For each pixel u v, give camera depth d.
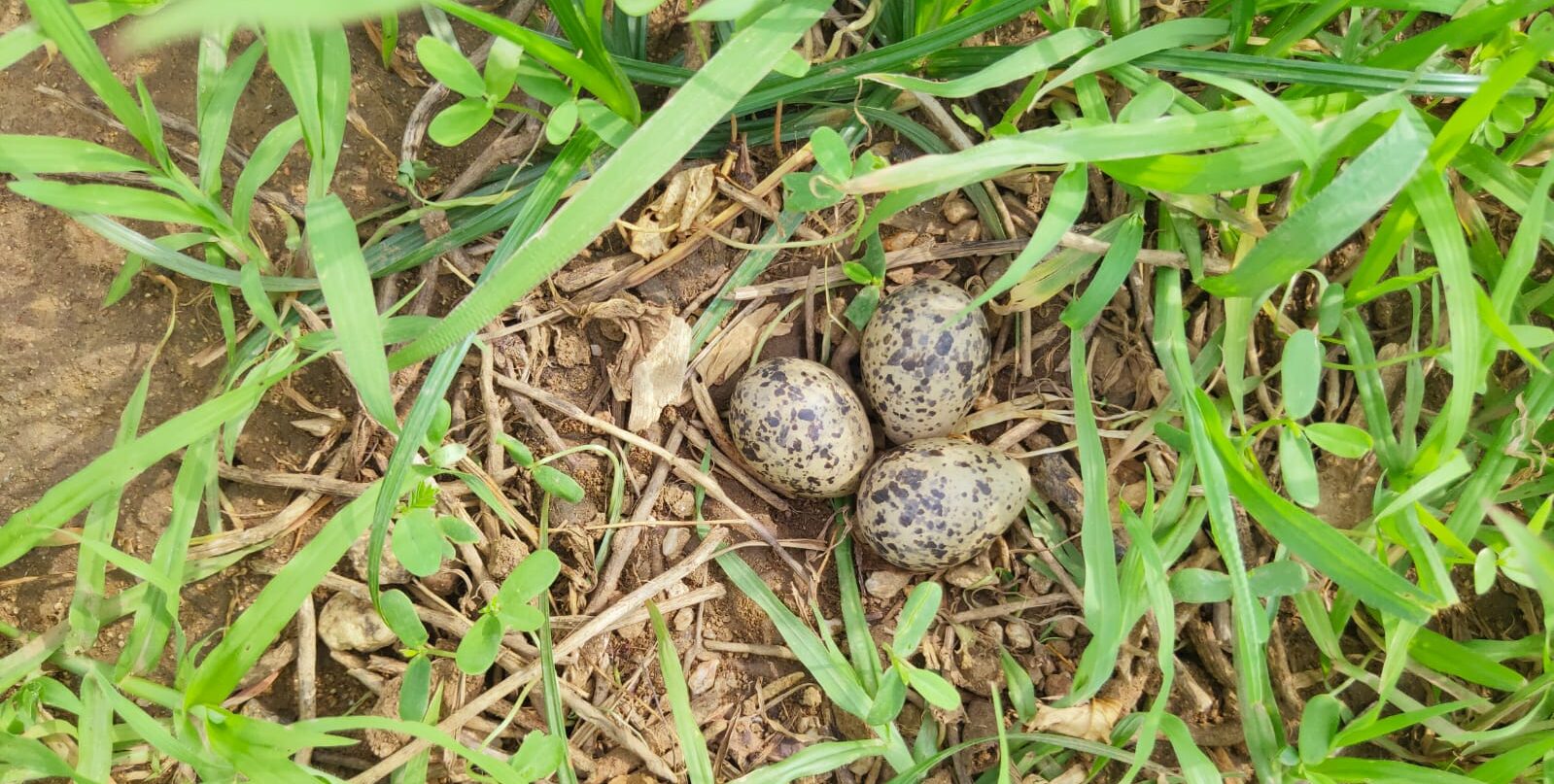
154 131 0.20
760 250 0.26
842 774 0.25
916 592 0.22
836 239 0.24
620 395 0.25
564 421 0.25
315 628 0.24
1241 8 0.22
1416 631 0.22
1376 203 0.18
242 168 0.24
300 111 0.19
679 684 0.23
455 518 0.23
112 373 0.23
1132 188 0.24
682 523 0.25
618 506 0.25
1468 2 0.21
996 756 0.25
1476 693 0.25
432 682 0.24
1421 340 0.25
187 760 0.19
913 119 0.25
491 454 0.25
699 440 0.26
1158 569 0.21
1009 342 0.27
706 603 0.26
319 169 0.20
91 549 0.22
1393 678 0.21
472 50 0.25
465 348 0.22
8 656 0.22
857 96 0.24
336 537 0.20
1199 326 0.25
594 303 0.25
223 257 0.23
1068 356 0.26
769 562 0.26
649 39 0.25
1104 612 0.21
